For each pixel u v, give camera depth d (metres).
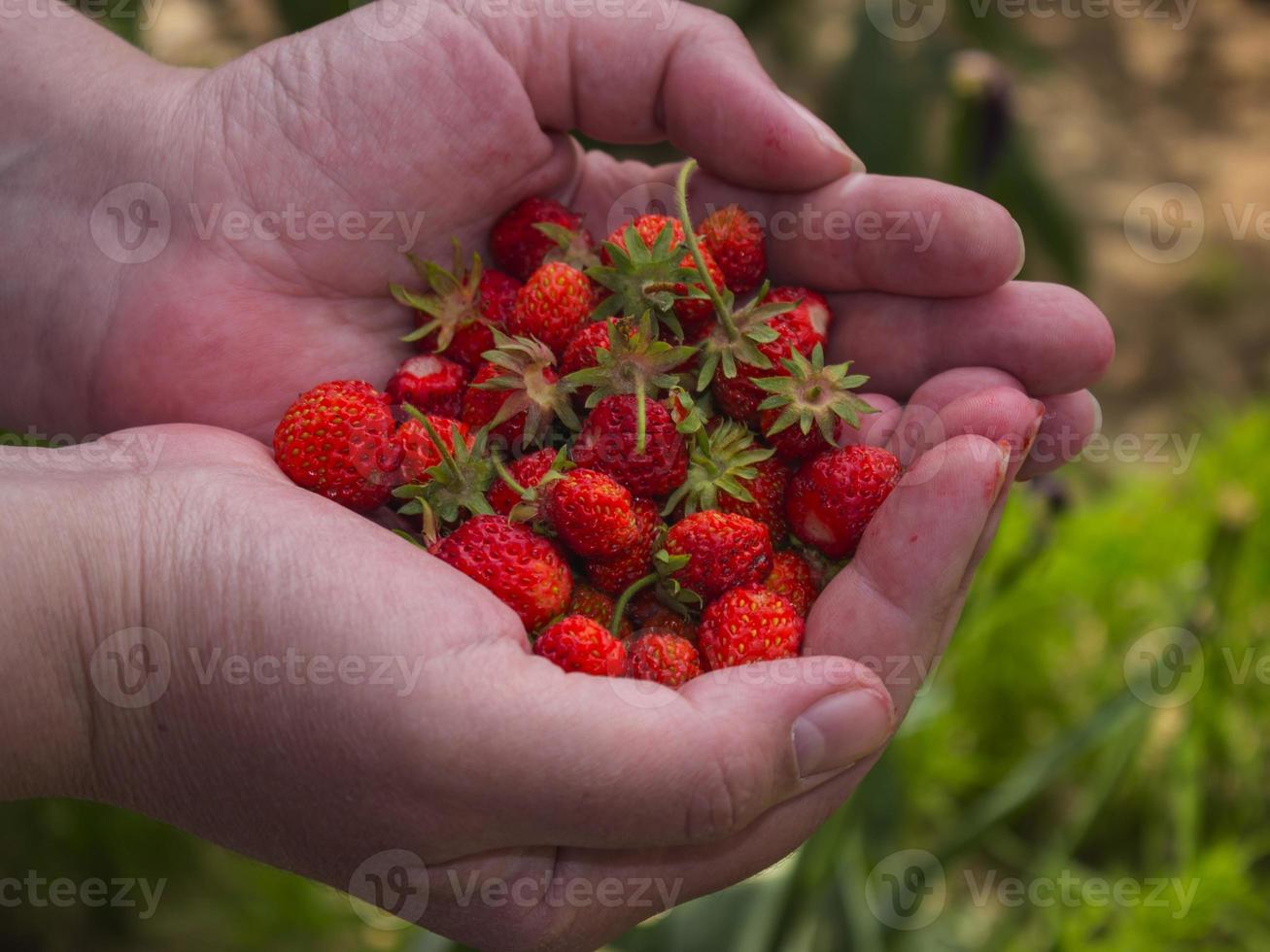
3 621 0.25
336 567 0.25
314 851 0.27
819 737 0.25
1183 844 0.38
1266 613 0.41
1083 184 0.77
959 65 0.38
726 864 0.28
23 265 0.31
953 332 0.31
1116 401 0.64
